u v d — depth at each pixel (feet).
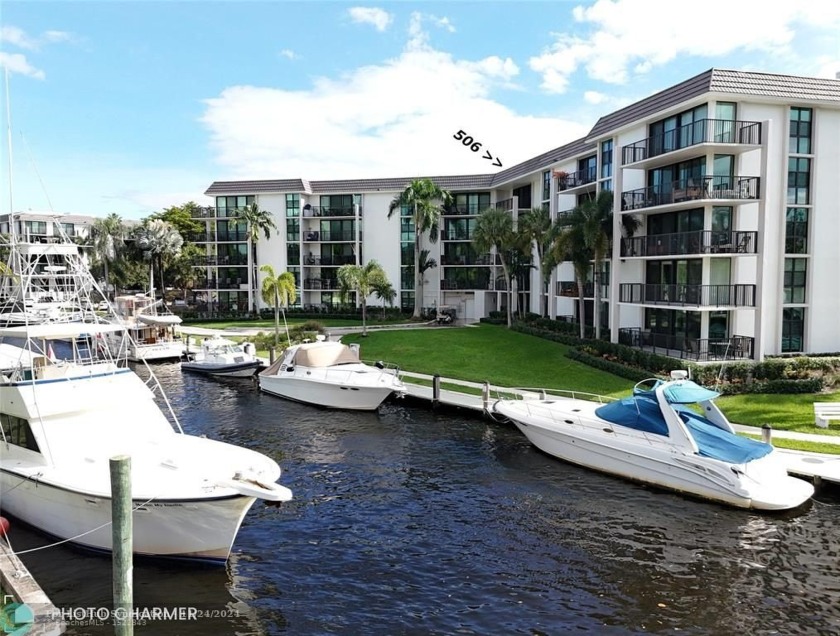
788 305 92.84
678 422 54.08
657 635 32.45
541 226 134.41
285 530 45.16
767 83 88.53
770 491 49.01
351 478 56.70
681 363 81.41
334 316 190.80
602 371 95.91
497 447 66.90
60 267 76.54
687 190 90.43
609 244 109.50
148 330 133.08
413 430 73.67
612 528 46.01
